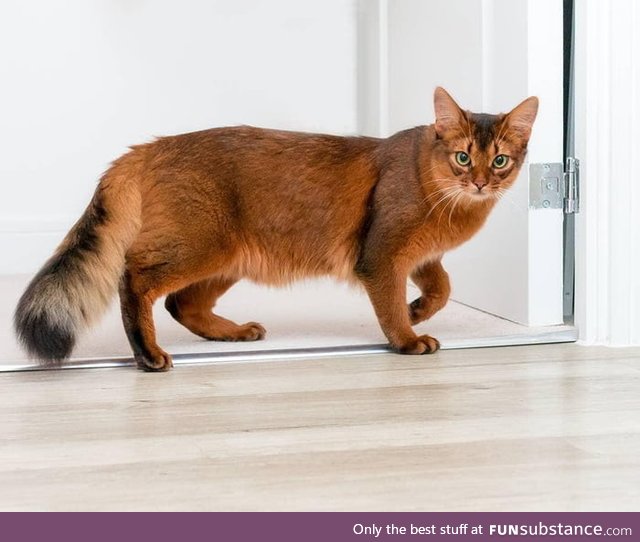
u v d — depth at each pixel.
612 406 2.08
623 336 2.73
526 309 2.91
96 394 2.20
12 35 4.03
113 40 4.15
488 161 2.45
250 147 2.53
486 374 2.37
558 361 2.53
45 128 4.10
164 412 2.04
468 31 3.22
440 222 2.53
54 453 1.78
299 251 2.59
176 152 2.49
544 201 2.87
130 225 2.47
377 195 2.55
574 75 2.81
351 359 2.55
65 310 2.36
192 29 4.23
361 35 4.41
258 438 1.86
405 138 2.57
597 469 1.68
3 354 2.59
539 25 2.82
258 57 4.32
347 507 1.52
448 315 3.14
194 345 2.68
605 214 2.72
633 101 2.71
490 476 1.64
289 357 2.56
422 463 1.71
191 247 2.45
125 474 1.66
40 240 4.08
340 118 4.45
